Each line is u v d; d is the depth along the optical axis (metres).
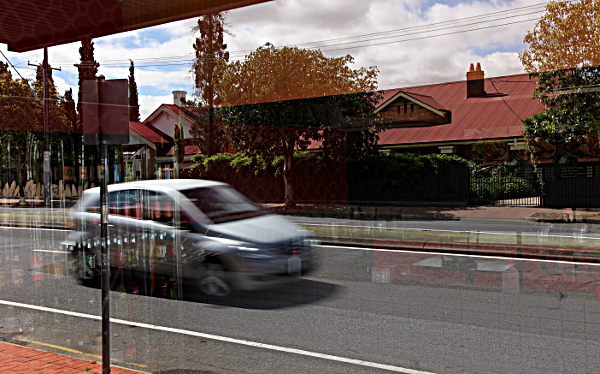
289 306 5.75
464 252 9.85
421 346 4.48
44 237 6.25
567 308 5.70
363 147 20.39
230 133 13.09
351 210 17.64
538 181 19.41
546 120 18.19
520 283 7.04
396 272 7.83
